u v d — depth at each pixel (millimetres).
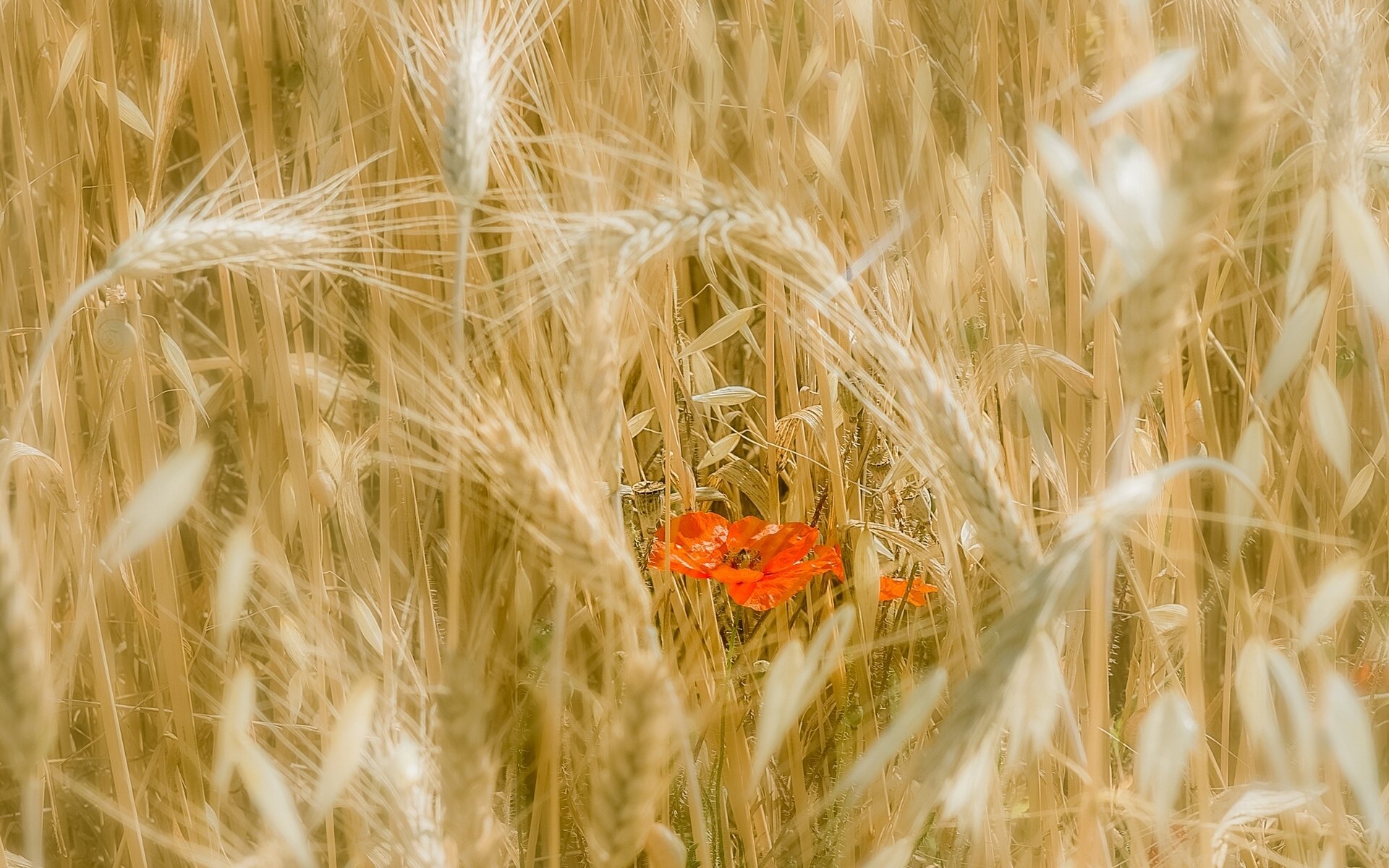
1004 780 1338
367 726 1229
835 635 1346
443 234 1378
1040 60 1415
